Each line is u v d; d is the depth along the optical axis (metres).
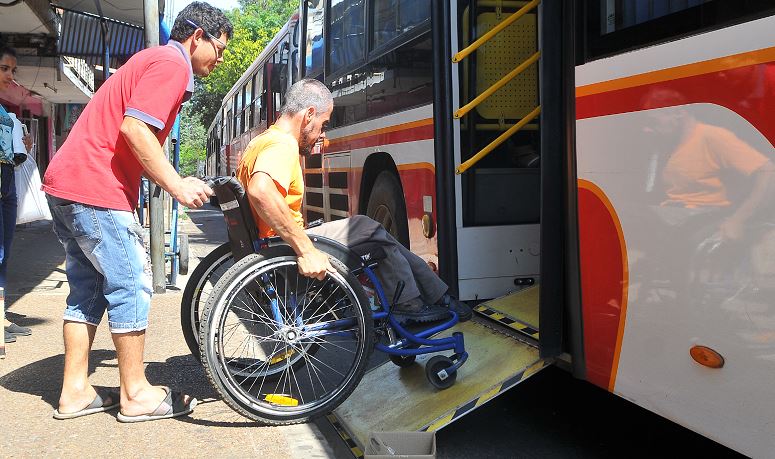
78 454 3.64
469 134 5.18
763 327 2.56
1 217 5.47
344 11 7.71
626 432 4.13
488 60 5.22
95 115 3.87
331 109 4.32
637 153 3.11
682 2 2.88
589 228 3.42
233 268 3.80
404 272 4.25
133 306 3.99
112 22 10.73
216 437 3.89
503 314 4.55
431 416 3.74
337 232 4.23
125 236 3.92
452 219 5.11
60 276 8.95
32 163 6.48
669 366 2.97
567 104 3.57
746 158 2.61
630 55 3.14
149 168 3.74
